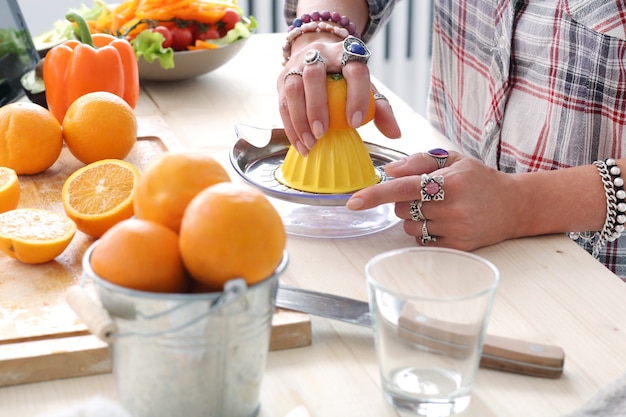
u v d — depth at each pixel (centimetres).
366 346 71
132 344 56
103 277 56
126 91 121
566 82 115
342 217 94
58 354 66
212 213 55
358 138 95
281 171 98
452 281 64
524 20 121
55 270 81
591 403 61
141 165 107
